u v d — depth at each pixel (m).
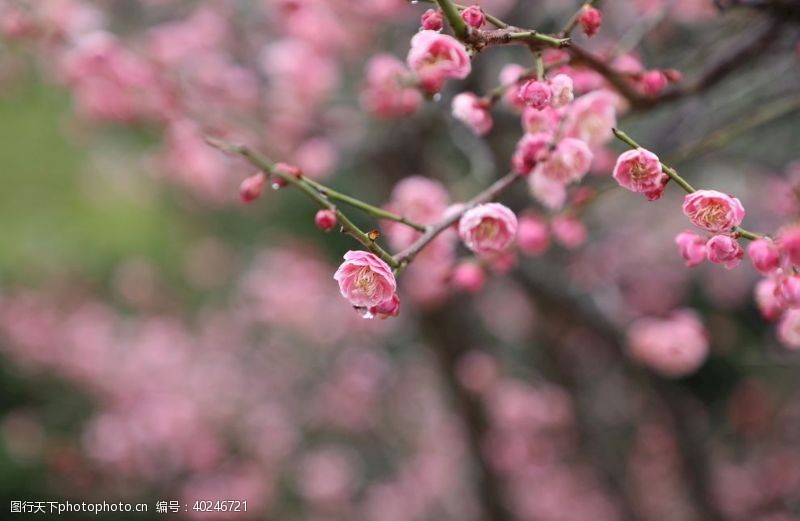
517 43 1.50
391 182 4.09
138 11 4.10
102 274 6.36
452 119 3.07
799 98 2.29
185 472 5.93
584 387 5.35
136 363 6.12
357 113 3.79
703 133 2.87
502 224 1.62
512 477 5.30
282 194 6.12
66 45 3.20
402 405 6.23
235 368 6.39
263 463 6.09
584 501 5.50
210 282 6.66
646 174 1.41
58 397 6.18
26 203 6.36
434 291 3.48
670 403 4.55
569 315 4.43
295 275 5.92
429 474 6.01
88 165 6.46
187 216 6.68
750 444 5.36
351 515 6.17
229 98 3.64
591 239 4.96
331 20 3.28
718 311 5.41
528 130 1.78
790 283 1.40
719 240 1.39
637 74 1.85
